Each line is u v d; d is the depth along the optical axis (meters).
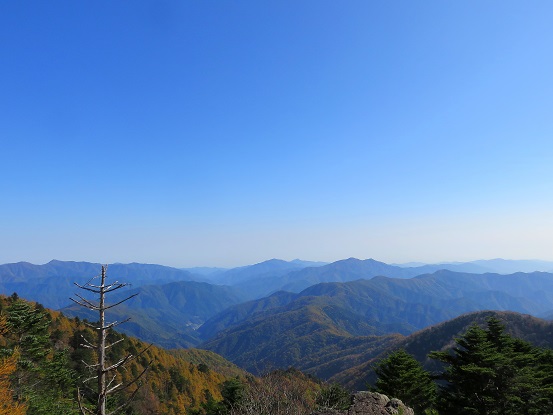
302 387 19.36
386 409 14.64
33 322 28.36
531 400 25.38
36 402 25.30
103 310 5.40
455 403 26.41
